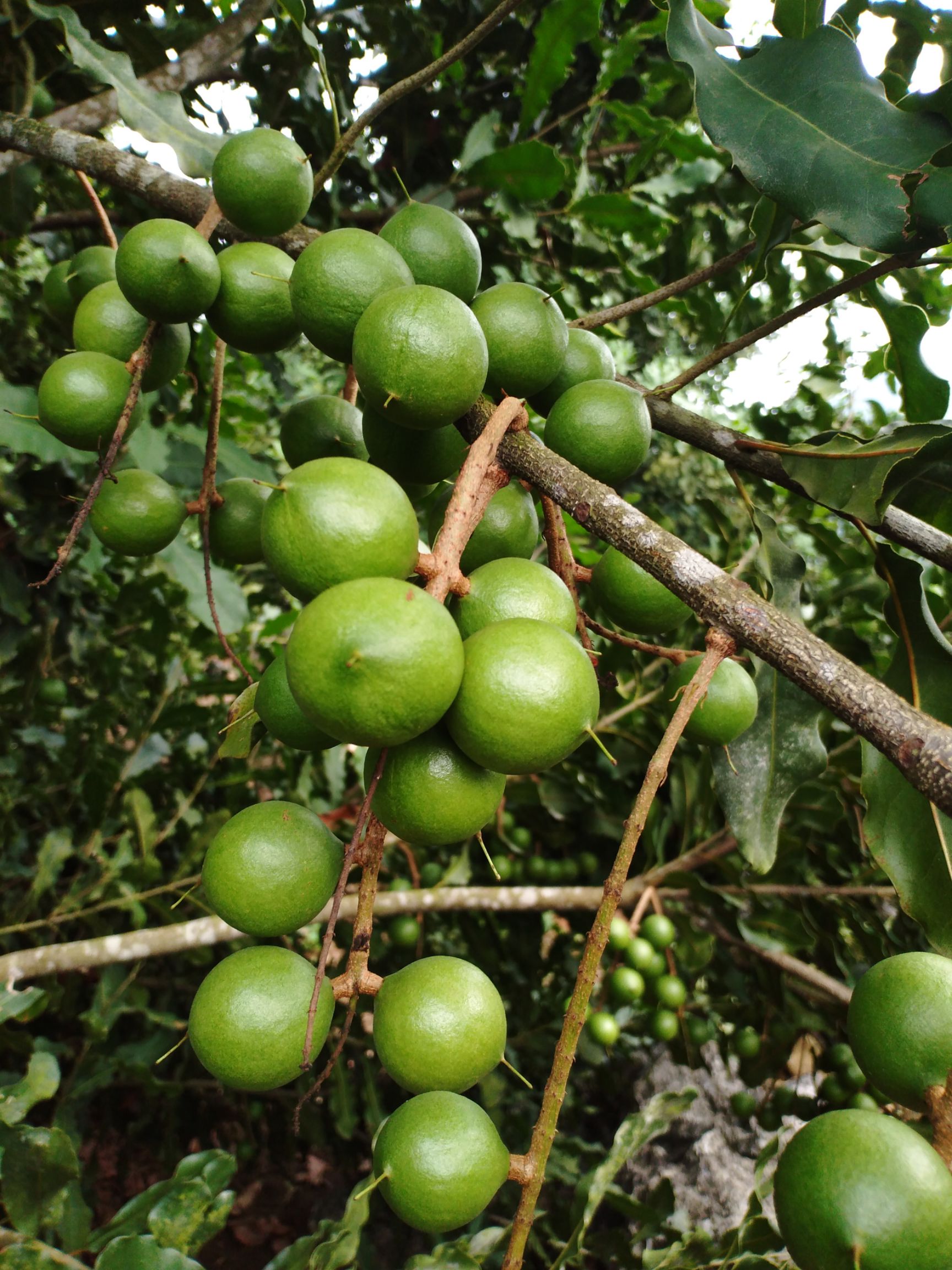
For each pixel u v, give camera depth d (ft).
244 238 8.31
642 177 14.17
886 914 13.78
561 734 4.31
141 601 13.82
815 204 5.35
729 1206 14.06
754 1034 13.25
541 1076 15.38
